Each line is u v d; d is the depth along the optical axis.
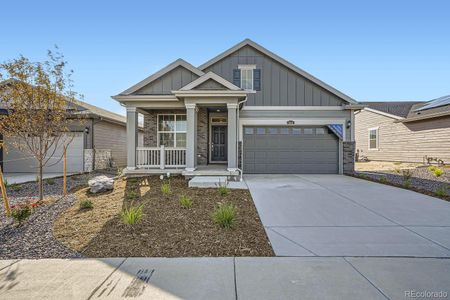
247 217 5.41
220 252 3.81
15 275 3.15
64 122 7.75
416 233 4.57
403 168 14.69
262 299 2.67
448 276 3.11
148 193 7.66
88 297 2.70
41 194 6.93
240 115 12.70
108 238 4.29
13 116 6.77
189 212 5.66
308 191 7.92
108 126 15.96
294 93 12.78
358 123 23.03
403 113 19.55
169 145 13.08
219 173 10.05
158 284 2.95
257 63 12.91
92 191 7.74
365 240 4.27
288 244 4.11
